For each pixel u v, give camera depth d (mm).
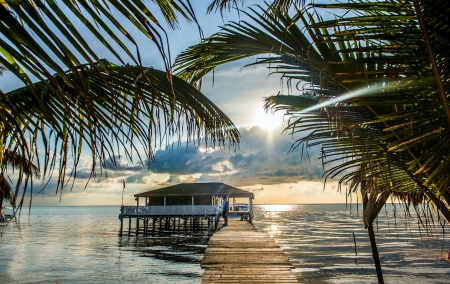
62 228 57219
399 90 2232
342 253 26547
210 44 2895
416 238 35469
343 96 2529
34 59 1104
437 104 2166
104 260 22578
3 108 1346
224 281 7352
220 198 51781
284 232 49188
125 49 1301
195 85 3496
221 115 2393
